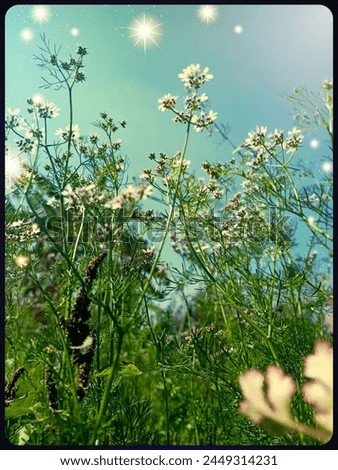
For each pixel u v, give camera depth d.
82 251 0.51
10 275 0.51
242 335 0.53
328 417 0.29
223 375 0.54
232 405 0.49
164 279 0.54
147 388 0.64
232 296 0.53
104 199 0.47
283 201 0.52
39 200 0.50
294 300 0.53
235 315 0.58
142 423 0.51
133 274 0.48
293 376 0.47
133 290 0.54
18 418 0.47
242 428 0.48
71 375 0.42
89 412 0.45
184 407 0.60
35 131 0.50
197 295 0.65
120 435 0.48
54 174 0.50
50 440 0.45
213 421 0.53
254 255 0.55
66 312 0.46
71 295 0.48
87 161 0.51
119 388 0.48
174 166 0.50
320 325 0.53
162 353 0.52
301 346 0.50
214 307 0.63
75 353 0.44
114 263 0.48
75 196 0.43
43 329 0.50
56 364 0.49
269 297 0.53
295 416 0.43
